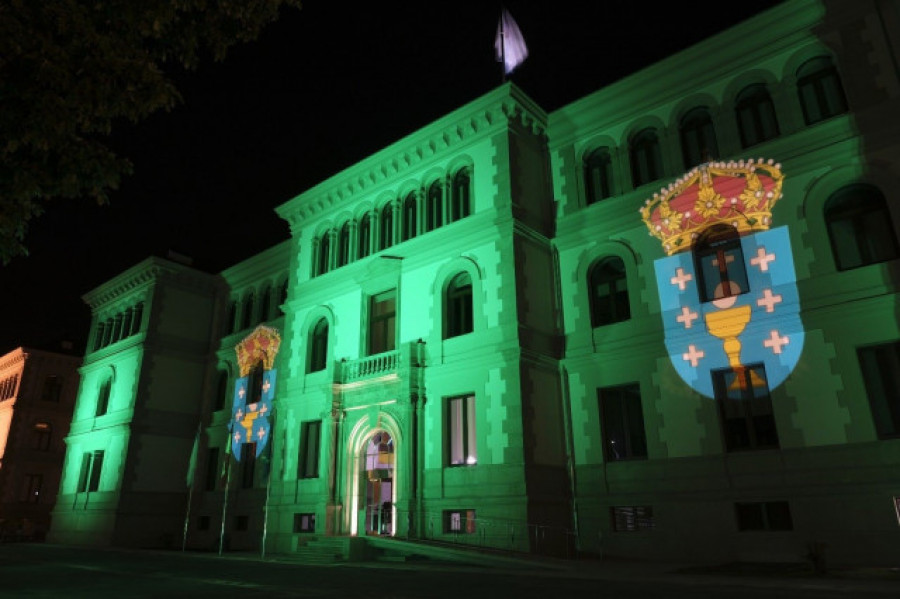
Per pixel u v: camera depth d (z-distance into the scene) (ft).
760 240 59.77
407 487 69.10
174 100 30.09
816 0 60.18
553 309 72.74
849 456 51.13
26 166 27.40
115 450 112.27
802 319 55.77
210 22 32.55
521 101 74.95
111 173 28.84
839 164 56.75
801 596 32.91
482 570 51.88
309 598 36.78
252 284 116.67
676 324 63.21
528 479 61.82
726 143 64.03
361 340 81.66
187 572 56.90
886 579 39.42
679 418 60.90
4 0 25.45
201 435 114.73
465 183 78.07
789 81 61.31
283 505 82.99
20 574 57.06
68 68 26.86
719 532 55.98
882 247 54.03
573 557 62.13
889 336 51.44
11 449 156.97
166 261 119.96
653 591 36.11
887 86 55.57
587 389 67.97
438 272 75.92
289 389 89.25
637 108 71.87
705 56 67.15
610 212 70.90
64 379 170.71
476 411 67.72
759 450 55.93
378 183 87.35
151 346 115.24
